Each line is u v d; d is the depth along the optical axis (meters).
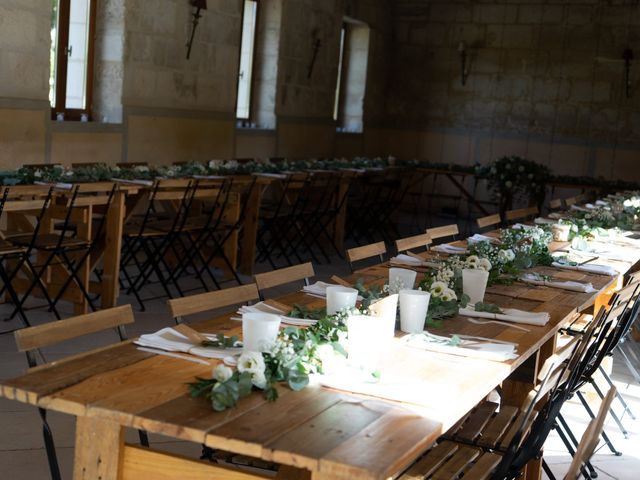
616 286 5.00
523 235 5.46
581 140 13.63
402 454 1.76
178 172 7.02
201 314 6.00
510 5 13.89
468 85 14.30
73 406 1.92
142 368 2.21
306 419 1.92
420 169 11.80
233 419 1.89
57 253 5.26
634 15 13.16
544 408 2.98
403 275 3.27
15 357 4.62
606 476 3.70
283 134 11.95
